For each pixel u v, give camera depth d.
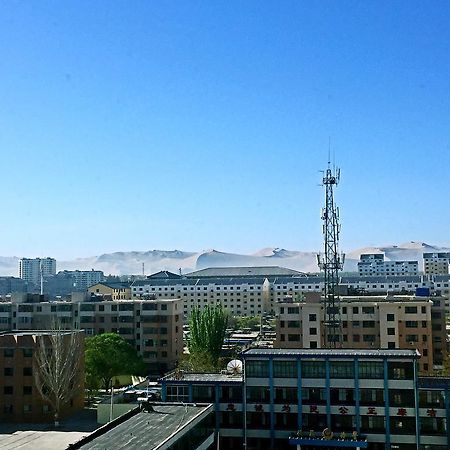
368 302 159.62
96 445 59.62
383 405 89.25
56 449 96.00
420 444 87.00
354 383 90.69
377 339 157.62
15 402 117.88
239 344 194.00
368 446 88.44
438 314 160.50
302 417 91.25
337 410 90.44
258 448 91.75
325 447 86.50
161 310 176.75
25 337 119.50
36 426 113.50
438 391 88.00
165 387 94.44
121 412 104.56
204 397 93.75
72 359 121.50
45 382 115.88
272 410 91.94
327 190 157.50
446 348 159.50
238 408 92.56
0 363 118.69
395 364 89.88
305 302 163.50
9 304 183.25
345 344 158.88
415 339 156.62
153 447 58.56
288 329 161.50
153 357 175.75
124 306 178.75
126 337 177.62
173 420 70.06
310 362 92.19
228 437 92.19
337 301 158.12
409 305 157.62
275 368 92.88
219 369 144.00
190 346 165.75
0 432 109.00
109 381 139.38
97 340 140.38
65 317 180.50
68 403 121.00
